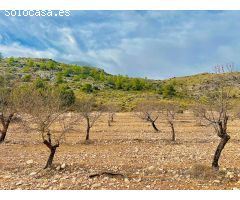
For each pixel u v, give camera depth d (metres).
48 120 21.33
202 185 17.16
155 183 17.58
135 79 173.12
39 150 29.48
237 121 62.00
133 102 107.44
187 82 174.62
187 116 70.25
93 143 34.31
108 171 19.92
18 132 41.19
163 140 36.97
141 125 57.44
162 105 51.12
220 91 21.09
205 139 38.31
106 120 65.62
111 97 128.25
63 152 28.39
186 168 21.48
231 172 19.58
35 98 26.61
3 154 27.41
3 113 35.12
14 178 18.95
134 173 20.11
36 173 20.03
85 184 17.25
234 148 30.97
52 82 172.50
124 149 30.56
